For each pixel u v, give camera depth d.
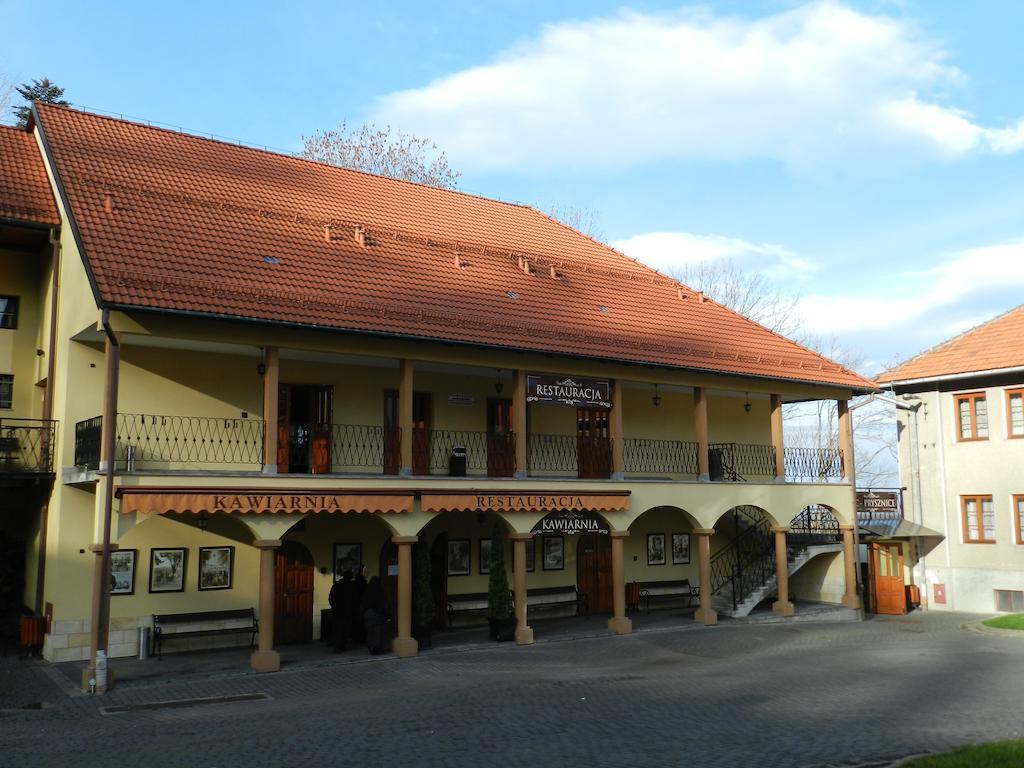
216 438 21.06
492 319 22.34
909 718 13.57
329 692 16.09
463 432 23.30
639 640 22.05
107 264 17.84
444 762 11.35
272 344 18.77
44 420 20.08
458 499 20.67
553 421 26.36
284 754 11.77
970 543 29.55
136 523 17.12
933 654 20.05
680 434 29.00
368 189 27.73
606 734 12.75
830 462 28.64
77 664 18.75
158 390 20.50
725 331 28.39
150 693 16.09
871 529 30.39
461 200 30.08
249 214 22.92
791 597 29.73
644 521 28.44
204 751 11.97
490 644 21.25
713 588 28.97
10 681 17.17
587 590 26.89
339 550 22.52
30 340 22.20
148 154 23.80
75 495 19.44
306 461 22.08
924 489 30.78
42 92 37.06
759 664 18.88
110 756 11.82
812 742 12.19
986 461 29.34
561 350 22.09
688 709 14.38
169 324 17.70
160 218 20.78
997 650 20.62
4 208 20.38
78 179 20.94
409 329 20.11
